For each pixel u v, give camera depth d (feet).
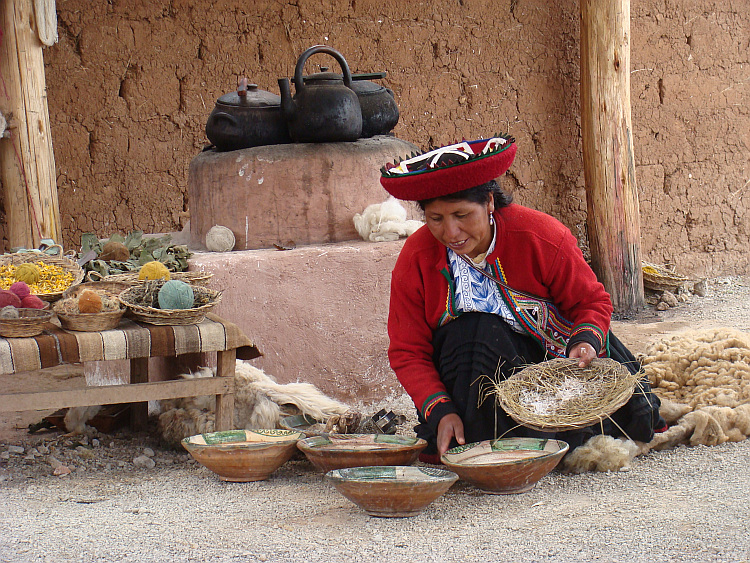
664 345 14.98
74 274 14.25
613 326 23.18
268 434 11.88
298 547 8.81
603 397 10.27
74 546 8.94
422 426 11.50
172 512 10.03
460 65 25.08
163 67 22.16
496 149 9.68
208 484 11.30
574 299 10.73
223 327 12.25
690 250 28.30
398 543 8.82
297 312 15.48
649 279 25.72
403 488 9.31
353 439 11.47
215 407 12.83
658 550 8.32
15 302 11.73
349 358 15.96
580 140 26.96
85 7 21.30
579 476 10.95
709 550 8.25
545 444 10.50
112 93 21.79
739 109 28.32
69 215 21.67
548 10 25.99
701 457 11.52
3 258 14.47
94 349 11.51
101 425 13.99
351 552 8.64
